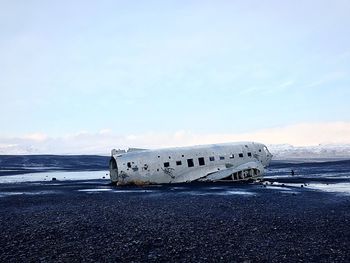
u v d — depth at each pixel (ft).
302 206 70.59
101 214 66.23
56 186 141.79
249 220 57.06
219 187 115.75
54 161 653.71
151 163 131.13
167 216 62.44
